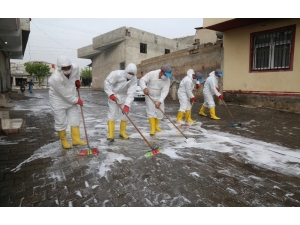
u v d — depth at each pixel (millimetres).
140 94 13875
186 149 3938
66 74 3564
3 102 9938
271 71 8641
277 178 2793
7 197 2379
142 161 3377
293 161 3348
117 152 3785
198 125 6023
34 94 20203
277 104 8531
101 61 25188
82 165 3221
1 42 13555
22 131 5273
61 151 3832
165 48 23516
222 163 3287
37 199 2344
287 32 8117
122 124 4680
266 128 5555
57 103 3756
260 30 8883
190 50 12711
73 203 2273
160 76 4988
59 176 2873
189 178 2811
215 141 4430
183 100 6258
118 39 20500
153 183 2686
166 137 4773
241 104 9852
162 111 4781
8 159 3457
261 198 2350
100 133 5133
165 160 3416
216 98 10930
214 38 15305
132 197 2381
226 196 2393
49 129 5508
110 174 2930
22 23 14008
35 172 2990
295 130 5301
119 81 4371
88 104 11523
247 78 9547
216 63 11031
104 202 2291
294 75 7949
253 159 3439
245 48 9500
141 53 21281
